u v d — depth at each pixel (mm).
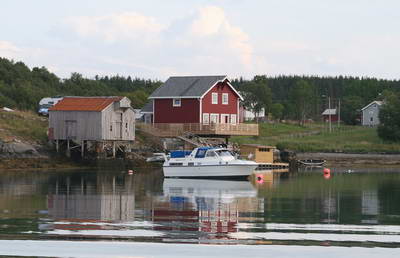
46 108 149125
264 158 135375
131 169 122062
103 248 44156
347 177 110250
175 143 134250
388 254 43500
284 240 46906
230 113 140375
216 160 98812
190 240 46562
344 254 43438
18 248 43812
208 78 138375
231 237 47688
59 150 122688
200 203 66188
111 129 122500
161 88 139375
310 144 167250
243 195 74562
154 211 59812
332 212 60031
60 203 65125
